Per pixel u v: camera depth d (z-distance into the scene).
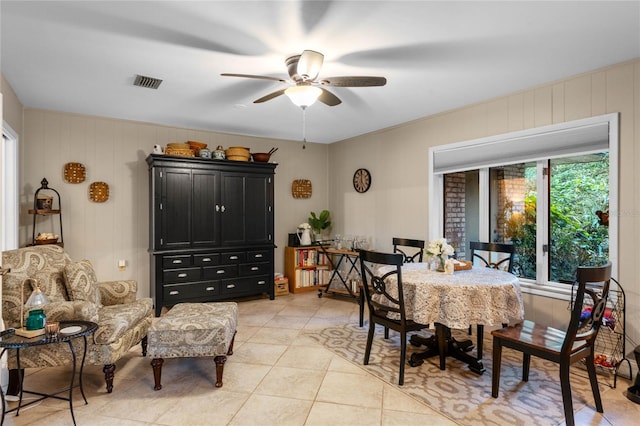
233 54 2.70
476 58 2.77
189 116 4.39
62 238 4.07
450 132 4.19
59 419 2.20
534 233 3.63
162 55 2.71
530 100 3.45
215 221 4.65
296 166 5.96
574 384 2.63
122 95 3.61
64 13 2.15
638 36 2.43
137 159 4.69
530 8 2.09
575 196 3.34
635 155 2.81
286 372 2.83
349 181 5.75
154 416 2.24
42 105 3.95
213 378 2.74
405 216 4.79
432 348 3.11
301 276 5.55
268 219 5.07
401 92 3.54
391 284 2.89
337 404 2.37
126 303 3.18
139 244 4.69
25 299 2.61
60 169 4.23
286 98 3.72
